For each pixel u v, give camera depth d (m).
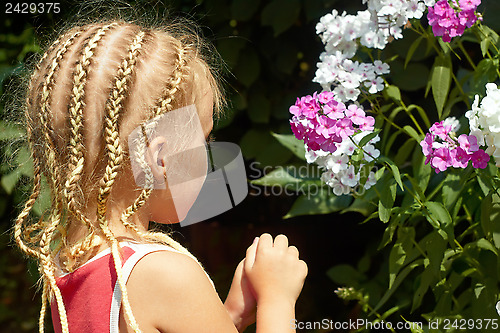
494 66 1.71
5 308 3.75
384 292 2.29
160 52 1.22
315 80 1.71
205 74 1.31
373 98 1.77
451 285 1.76
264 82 2.86
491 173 1.53
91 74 1.16
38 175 1.23
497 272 1.66
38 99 1.20
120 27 1.26
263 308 1.24
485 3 2.06
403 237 1.71
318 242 2.93
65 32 1.41
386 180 1.65
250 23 2.83
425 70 2.23
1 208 3.31
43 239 1.17
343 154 1.58
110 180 1.12
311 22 2.76
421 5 1.67
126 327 1.13
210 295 1.16
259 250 1.30
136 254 1.15
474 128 1.40
